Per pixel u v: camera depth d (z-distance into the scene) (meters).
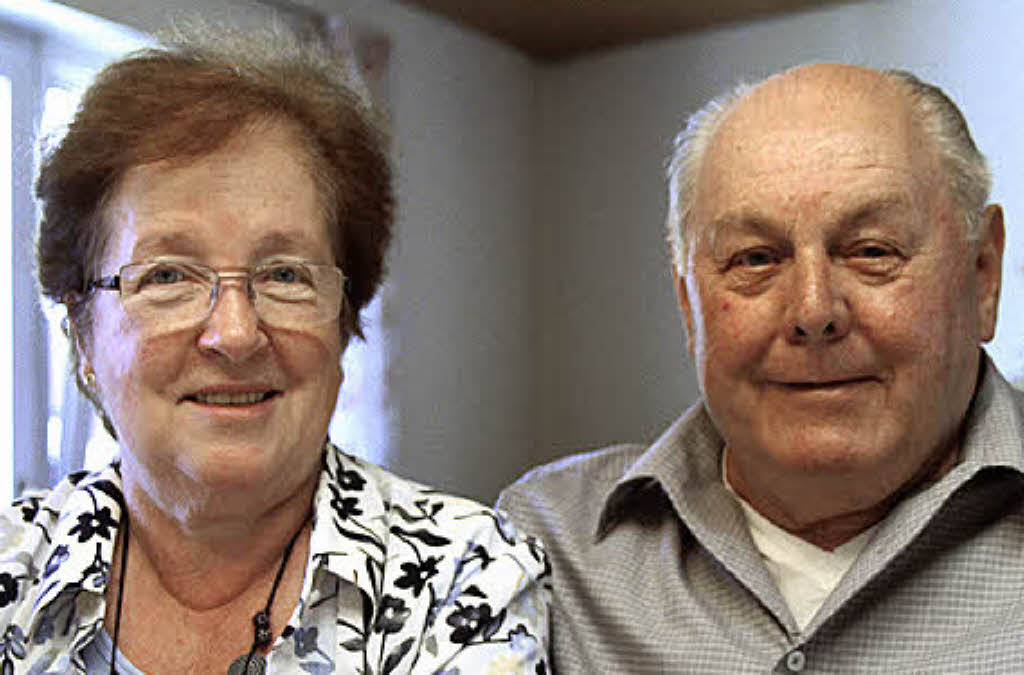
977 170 1.32
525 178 3.54
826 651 1.26
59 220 1.13
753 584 1.32
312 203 1.13
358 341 1.28
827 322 1.22
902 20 2.85
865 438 1.25
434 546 1.18
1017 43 2.69
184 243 1.07
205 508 1.10
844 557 1.36
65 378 2.39
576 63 3.50
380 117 1.25
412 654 1.11
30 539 1.16
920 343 1.24
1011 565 1.26
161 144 1.06
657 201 3.32
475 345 3.35
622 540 1.45
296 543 1.18
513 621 1.15
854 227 1.24
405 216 3.06
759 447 1.31
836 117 1.27
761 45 3.10
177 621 1.15
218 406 1.08
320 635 1.12
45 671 1.11
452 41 3.23
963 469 1.27
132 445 1.10
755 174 1.27
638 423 3.36
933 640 1.24
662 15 3.10
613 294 3.42
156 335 1.06
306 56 1.18
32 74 2.36
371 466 1.30
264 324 1.08
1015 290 2.69
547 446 3.56
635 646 1.34
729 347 1.30
